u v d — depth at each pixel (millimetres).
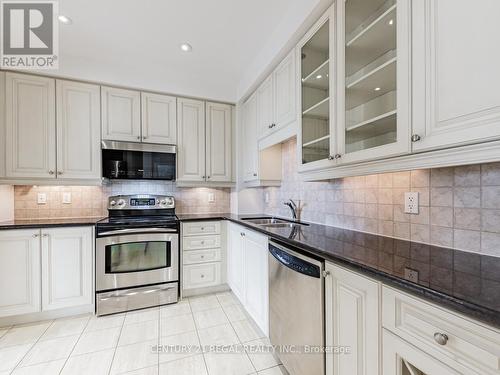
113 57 2379
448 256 1042
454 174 1144
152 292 2402
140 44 2170
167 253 2494
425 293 718
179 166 2811
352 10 1343
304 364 1265
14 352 1697
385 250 1151
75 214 2643
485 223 1032
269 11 1772
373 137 1229
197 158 2900
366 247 1214
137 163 2584
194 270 2633
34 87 2252
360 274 968
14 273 2027
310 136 1682
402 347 799
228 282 2713
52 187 2566
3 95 2152
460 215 1119
